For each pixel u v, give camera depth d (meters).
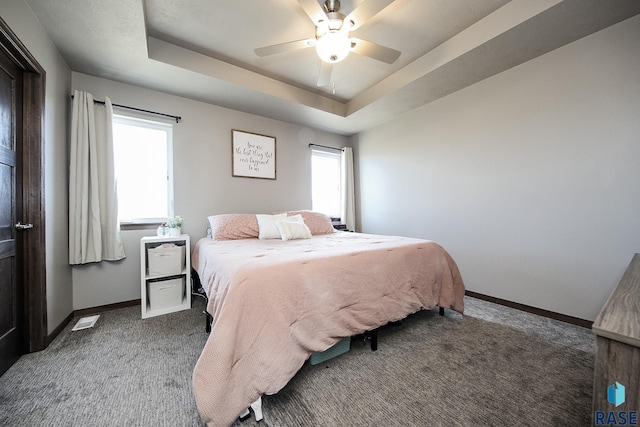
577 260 2.05
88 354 1.62
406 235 3.47
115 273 2.43
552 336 1.86
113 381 1.36
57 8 1.58
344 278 1.55
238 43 2.21
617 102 1.85
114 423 1.09
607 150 1.90
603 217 1.92
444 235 3.02
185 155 2.85
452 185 2.92
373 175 3.95
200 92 2.72
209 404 1.00
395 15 1.92
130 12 1.64
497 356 1.61
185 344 1.75
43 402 1.21
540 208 2.24
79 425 1.08
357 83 2.95
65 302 2.06
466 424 1.09
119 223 2.39
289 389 1.32
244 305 1.17
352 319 1.55
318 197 4.09
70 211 2.12
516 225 2.40
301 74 2.73
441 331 1.96
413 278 1.94
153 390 1.30
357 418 1.13
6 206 1.47
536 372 1.44
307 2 1.49
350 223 4.17
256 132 3.37
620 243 1.86
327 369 1.48
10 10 1.37
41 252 1.68
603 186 1.92
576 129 2.04
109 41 1.90
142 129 2.65
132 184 2.59
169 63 2.20
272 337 1.19
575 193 2.05
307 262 1.48
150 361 1.55
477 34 2.03
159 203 2.74
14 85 1.56
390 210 3.69
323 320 1.41
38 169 1.67
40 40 1.69
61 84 2.05
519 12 1.81
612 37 1.86
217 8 1.81
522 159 2.34
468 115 2.73
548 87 2.17
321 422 1.11
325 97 3.27
